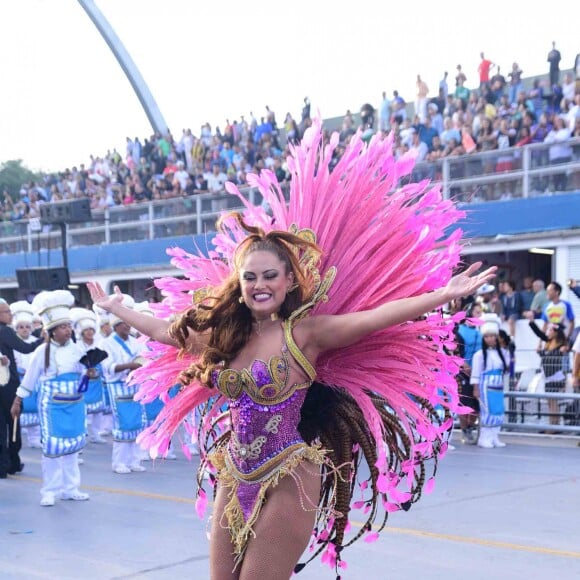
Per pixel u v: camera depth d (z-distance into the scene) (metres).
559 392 11.38
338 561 3.31
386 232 3.25
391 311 2.91
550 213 13.20
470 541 5.97
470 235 13.81
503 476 8.56
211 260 3.67
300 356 3.00
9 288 21.55
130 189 20.69
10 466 9.37
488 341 10.63
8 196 25.09
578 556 5.57
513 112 14.83
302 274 3.07
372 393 3.33
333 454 3.25
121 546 5.98
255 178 3.57
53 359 7.57
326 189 3.37
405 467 3.24
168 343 3.40
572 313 11.89
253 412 3.00
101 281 19.02
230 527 3.02
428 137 15.48
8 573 5.33
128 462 9.37
